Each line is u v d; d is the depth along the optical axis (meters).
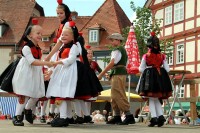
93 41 43.94
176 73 9.97
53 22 47.47
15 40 45.78
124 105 8.29
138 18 30.47
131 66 12.24
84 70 6.88
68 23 7.47
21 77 6.96
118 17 44.72
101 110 34.81
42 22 47.66
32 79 7.02
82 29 45.22
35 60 6.87
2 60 45.53
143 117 10.98
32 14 48.56
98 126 7.07
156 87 7.81
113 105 8.43
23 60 7.02
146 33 30.02
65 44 6.91
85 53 7.42
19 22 47.25
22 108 7.01
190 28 36.28
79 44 7.13
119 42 8.58
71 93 6.67
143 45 29.81
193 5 36.12
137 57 12.44
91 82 6.93
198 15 35.50
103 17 45.06
